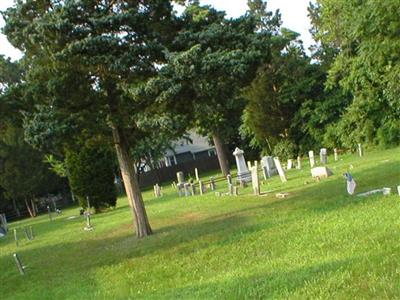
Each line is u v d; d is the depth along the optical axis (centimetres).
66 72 1592
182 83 1508
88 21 1566
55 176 5881
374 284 703
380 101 3662
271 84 4681
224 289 888
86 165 3356
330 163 3231
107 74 1620
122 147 1823
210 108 1605
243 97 4512
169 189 4647
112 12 1622
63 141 1638
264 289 820
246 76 1570
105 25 1543
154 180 6869
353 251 941
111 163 3444
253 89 4622
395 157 2645
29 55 1656
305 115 4553
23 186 5556
